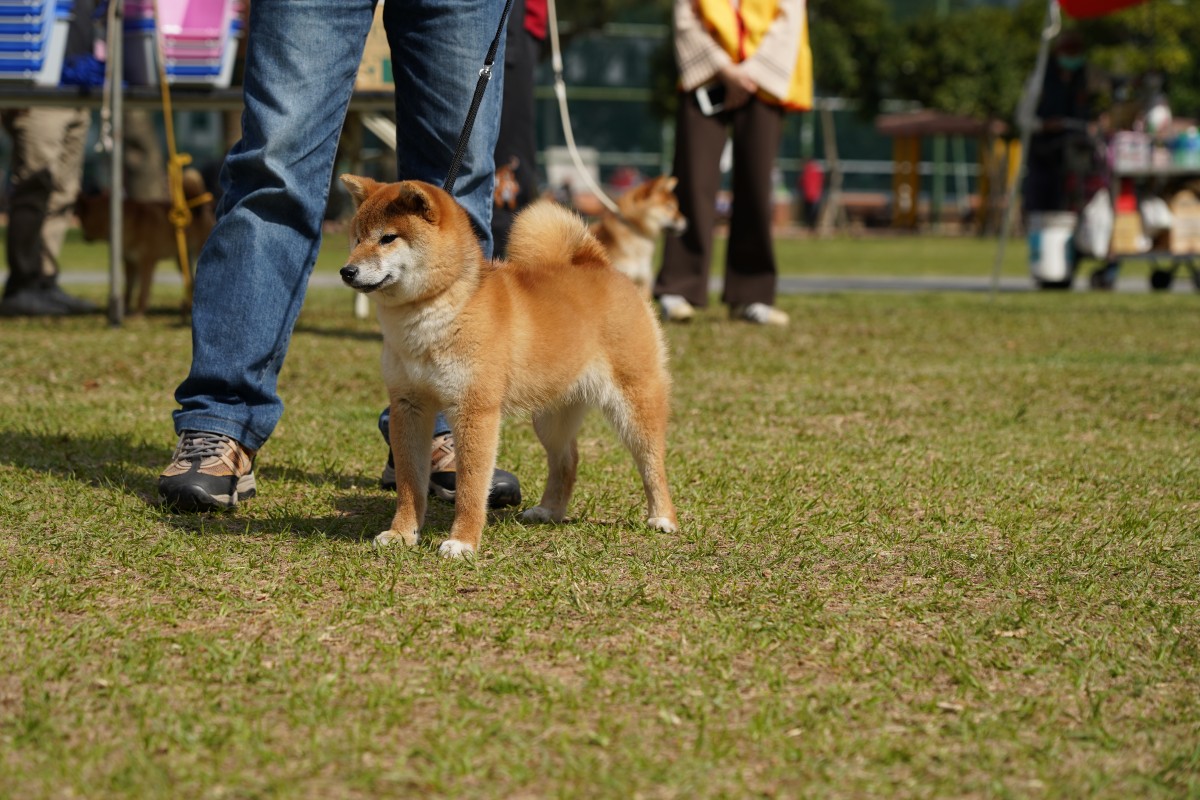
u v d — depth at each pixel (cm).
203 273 488
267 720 288
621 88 5112
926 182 5616
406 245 417
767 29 1145
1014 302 1509
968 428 697
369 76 980
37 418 646
